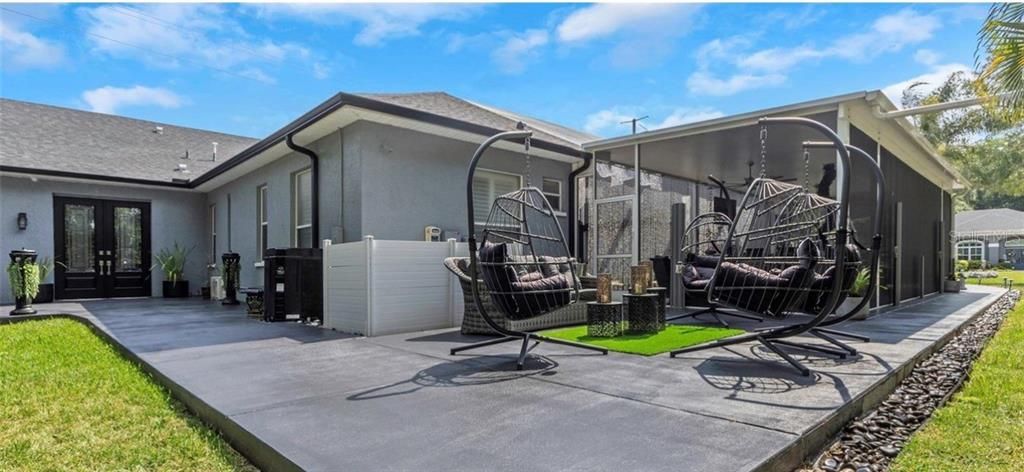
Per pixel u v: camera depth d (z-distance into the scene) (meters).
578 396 2.79
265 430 2.29
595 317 4.89
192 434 2.59
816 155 8.86
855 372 3.25
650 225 9.50
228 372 3.49
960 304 8.17
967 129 18.64
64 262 10.14
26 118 11.43
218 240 11.32
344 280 5.53
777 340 4.27
